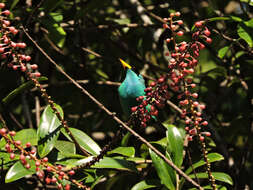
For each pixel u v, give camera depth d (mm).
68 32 9461
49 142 5672
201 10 7977
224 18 5906
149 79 9453
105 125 9734
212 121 9219
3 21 4742
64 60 9711
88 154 6082
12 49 4801
